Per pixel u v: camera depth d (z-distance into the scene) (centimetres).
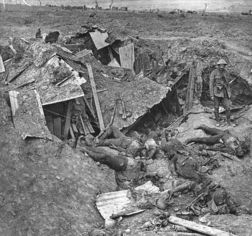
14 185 742
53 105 1038
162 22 2030
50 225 690
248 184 849
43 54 1130
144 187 834
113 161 898
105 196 798
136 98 1189
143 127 1184
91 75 1205
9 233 655
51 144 873
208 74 1350
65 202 751
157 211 741
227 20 2014
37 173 790
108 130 1056
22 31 1852
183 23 1994
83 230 704
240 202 785
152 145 995
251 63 1343
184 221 696
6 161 789
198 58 1394
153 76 1389
